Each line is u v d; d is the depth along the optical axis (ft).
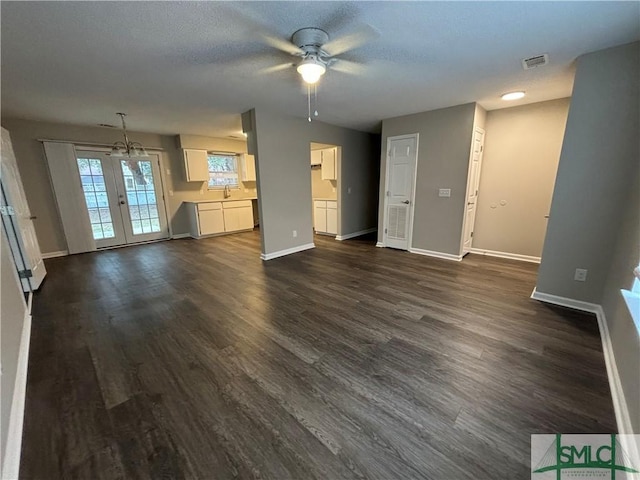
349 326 7.86
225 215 21.90
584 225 8.18
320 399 5.26
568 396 5.21
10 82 8.95
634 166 7.17
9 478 3.79
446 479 3.83
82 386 5.64
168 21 5.92
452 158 13.47
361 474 3.92
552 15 5.82
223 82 9.52
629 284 5.96
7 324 5.60
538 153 12.97
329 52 7.45
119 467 4.03
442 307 8.93
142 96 10.83
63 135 15.65
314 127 16.20
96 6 5.32
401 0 5.34
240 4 5.40
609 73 7.35
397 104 12.62
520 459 4.08
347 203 19.77
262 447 4.32
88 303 9.59
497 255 14.73
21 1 5.06
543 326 7.66
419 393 5.37
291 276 12.12
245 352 6.73
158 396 5.37
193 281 11.66
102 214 17.56
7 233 9.94
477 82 9.84
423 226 15.17
